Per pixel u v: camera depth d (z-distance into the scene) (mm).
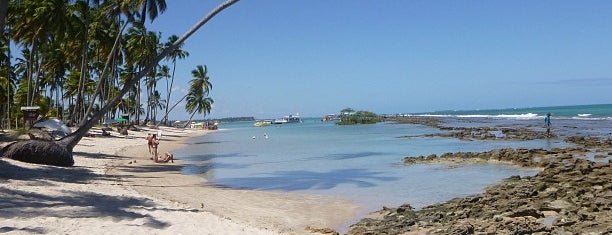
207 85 100938
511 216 12977
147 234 9516
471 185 19500
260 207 15258
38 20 37188
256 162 30047
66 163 22125
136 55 66688
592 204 13672
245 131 91750
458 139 49625
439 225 12469
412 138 53125
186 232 10055
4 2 15438
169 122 112375
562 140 43125
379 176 22656
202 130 102000
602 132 52906
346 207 15453
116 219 10656
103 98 66062
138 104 87500
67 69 62375
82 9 39781
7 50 52094
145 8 32281
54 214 10539
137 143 46625
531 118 110500
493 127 71625
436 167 25672
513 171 23453
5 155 20562
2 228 8820
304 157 32938
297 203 16094
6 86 54188
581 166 21172
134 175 22062
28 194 12945
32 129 28172
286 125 132500
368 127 90812
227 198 16750
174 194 16938
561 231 11289
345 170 25156
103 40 48969
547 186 17359
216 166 27641
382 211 14695
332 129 86938
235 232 10719
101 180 18922
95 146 38125
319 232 12078
